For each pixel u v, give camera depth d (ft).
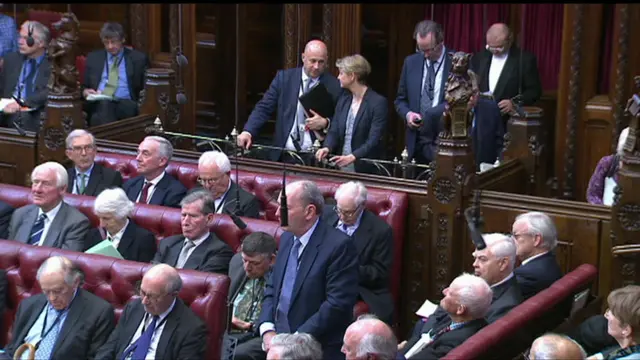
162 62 85.15
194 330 45.11
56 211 56.59
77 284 47.52
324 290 46.91
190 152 63.87
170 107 71.92
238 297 50.83
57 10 94.53
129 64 78.69
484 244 45.78
